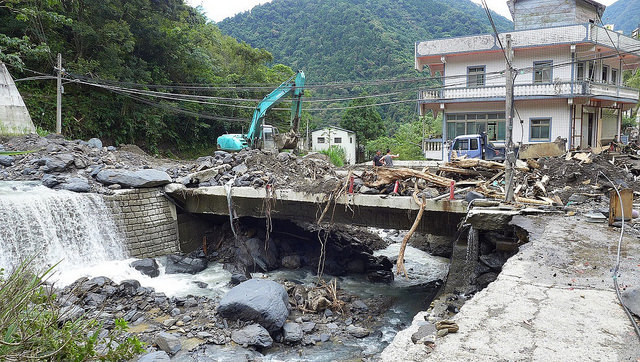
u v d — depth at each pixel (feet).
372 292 45.68
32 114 77.05
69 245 42.80
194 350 29.30
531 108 82.02
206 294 40.86
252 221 57.98
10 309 13.66
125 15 92.32
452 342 14.93
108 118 91.56
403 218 44.52
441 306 29.27
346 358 30.25
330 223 47.91
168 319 34.30
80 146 58.03
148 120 98.22
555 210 35.29
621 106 94.79
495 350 14.24
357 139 175.94
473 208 35.86
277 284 37.14
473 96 84.02
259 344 30.68
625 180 43.98
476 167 47.09
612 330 15.39
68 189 46.42
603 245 25.91
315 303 38.34
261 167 56.24
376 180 46.52
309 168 55.83
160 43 99.55
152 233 49.88
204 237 55.93
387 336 34.40
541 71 81.05
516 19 89.30
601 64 85.15
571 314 16.76
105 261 44.93
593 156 48.29
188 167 58.70
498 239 32.37
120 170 52.54
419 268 55.77
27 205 40.73
